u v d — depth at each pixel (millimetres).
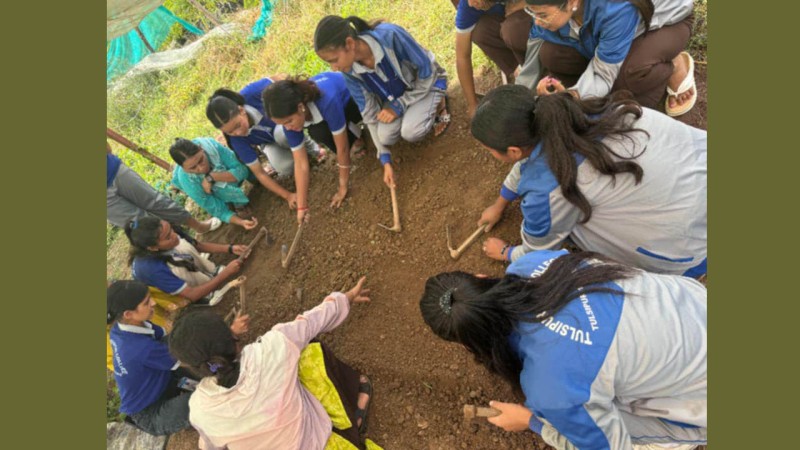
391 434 2549
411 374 2641
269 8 5984
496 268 2660
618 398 1738
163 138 5715
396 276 2934
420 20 4121
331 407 2420
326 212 3338
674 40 2406
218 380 2178
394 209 3029
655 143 1909
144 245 2799
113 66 7629
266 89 2680
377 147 3135
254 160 3260
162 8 7105
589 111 1964
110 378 3414
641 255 2109
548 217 2059
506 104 1890
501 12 2846
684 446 1771
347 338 2854
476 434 2402
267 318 3127
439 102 3078
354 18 2641
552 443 1898
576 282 1651
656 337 1566
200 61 6316
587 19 2277
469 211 2914
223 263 3510
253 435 2162
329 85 3029
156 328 2734
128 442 3006
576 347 1557
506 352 1681
